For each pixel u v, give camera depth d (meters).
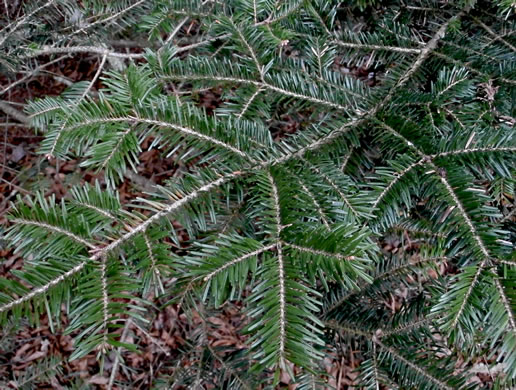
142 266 0.48
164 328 1.44
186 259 0.48
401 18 0.76
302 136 0.59
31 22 0.72
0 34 0.73
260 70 0.64
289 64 0.69
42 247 0.48
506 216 0.62
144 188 1.13
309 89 0.64
